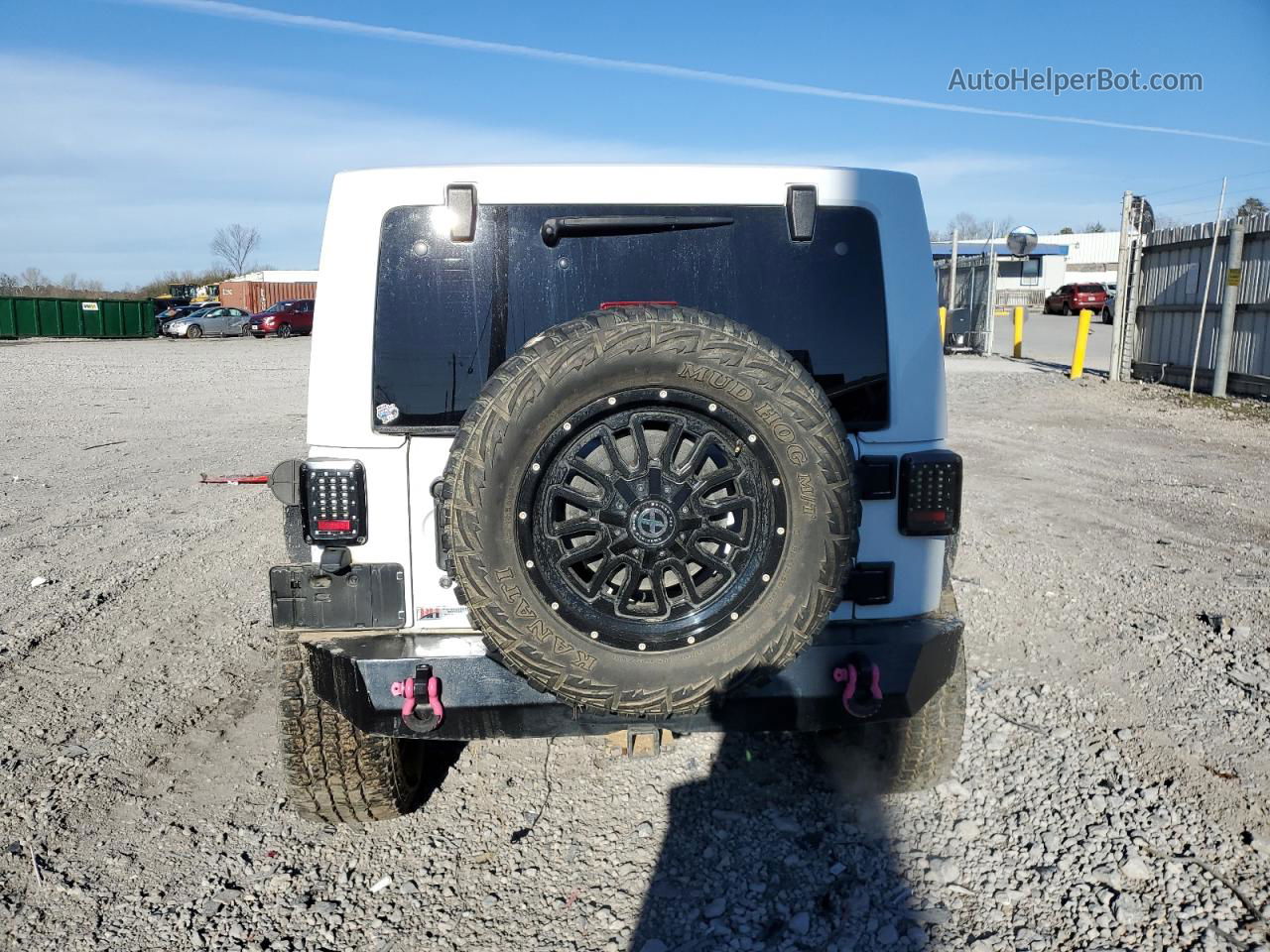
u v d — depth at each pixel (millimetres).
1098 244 64812
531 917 3045
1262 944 2807
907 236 3162
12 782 3898
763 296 3121
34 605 6031
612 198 3084
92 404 16844
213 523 8227
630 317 2670
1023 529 7766
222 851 3439
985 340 24172
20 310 37469
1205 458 10773
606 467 2723
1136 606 5789
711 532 2740
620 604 2744
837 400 3121
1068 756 3936
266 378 21688
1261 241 14172
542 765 4031
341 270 3033
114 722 4465
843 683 3010
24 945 2930
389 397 3031
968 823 3457
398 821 3625
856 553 2924
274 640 5504
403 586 3041
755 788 3783
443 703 2930
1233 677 4699
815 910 3037
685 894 3137
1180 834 3367
